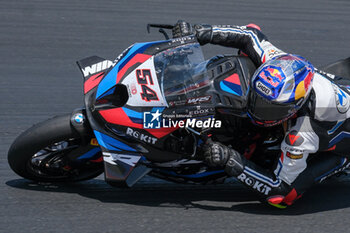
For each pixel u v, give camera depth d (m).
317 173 14.29
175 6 31.94
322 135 13.62
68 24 28.27
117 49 26.06
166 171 14.05
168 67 13.05
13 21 27.97
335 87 14.16
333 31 30.66
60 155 14.38
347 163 14.91
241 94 13.55
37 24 27.92
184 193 15.00
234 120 13.80
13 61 23.95
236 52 26.50
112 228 12.72
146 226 12.94
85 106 13.00
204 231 12.93
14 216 12.99
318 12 33.34
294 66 12.84
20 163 13.69
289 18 31.84
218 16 30.84
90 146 14.23
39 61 24.22
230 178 16.25
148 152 13.09
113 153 12.88
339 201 15.35
